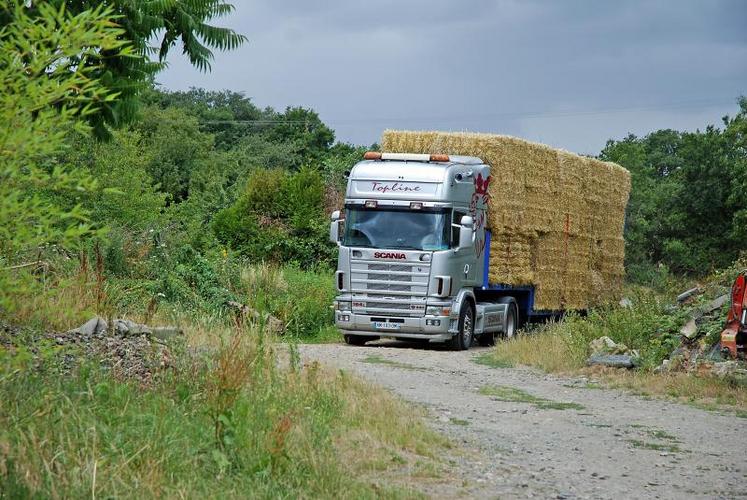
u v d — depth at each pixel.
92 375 8.34
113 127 10.55
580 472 8.95
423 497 7.32
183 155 63.22
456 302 20.95
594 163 28.62
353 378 12.20
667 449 10.30
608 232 30.09
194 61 11.24
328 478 7.23
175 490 6.16
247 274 24.48
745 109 60.97
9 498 5.46
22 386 7.17
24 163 5.45
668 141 100.62
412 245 20.69
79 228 5.56
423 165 21.11
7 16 7.67
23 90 5.47
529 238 24.91
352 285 20.94
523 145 23.92
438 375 15.73
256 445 7.43
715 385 14.36
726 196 58.75
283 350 12.93
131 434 6.88
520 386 14.93
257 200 32.16
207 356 9.31
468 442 10.01
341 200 33.16
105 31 5.68
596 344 17.38
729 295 17.16
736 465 9.57
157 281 19.08
